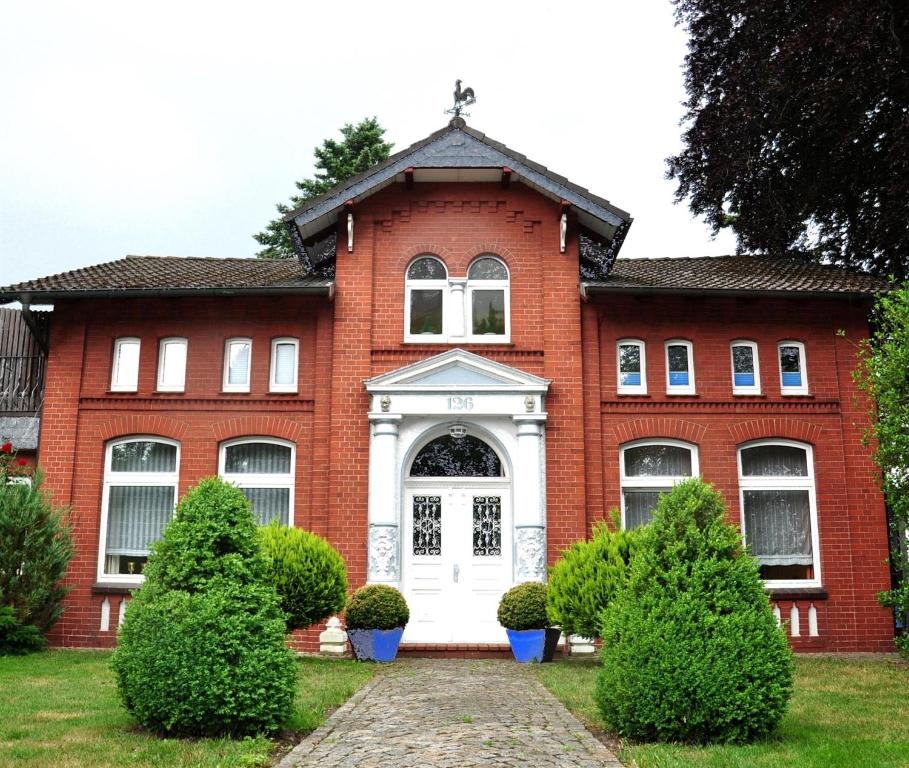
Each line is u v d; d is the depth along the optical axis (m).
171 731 8.38
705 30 20.30
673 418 16.64
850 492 16.50
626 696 8.47
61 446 16.48
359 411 16.33
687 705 8.27
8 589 14.63
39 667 12.81
